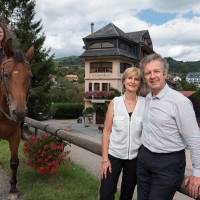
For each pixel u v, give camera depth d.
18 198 4.76
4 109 4.45
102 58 40.69
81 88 59.19
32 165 5.48
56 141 5.73
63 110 47.84
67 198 4.81
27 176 5.72
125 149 3.15
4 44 4.32
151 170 2.70
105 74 40.75
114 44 40.47
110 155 3.20
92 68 41.84
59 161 5.62
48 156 5.40
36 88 20.52
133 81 3.12
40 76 20.83
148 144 2.72
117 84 40.34
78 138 5.45
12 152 4.85
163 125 2.59
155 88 2.65
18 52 4.24
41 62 20.78
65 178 5.76
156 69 2.63
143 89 3.17
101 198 3.22
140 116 3.14
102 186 3.21
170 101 2.58
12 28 20.30
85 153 10.52
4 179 5.60
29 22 20.69
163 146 2.61
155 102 2.66
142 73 2.81
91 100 40.09
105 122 3.26
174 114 2.54
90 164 8.61
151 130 2.68
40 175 5.77
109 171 3.17
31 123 7.67
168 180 2.58
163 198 2.60
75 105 48.91
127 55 40.97
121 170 3.37
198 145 2.45
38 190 5.07
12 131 4.74
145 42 49.66
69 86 58.12
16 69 4.10
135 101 3.20
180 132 2.55
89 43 41.66
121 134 3.15
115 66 40.16
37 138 5.64
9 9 20.47
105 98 39.16
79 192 5.06
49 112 22.00
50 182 5.50
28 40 20.17
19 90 4.06
